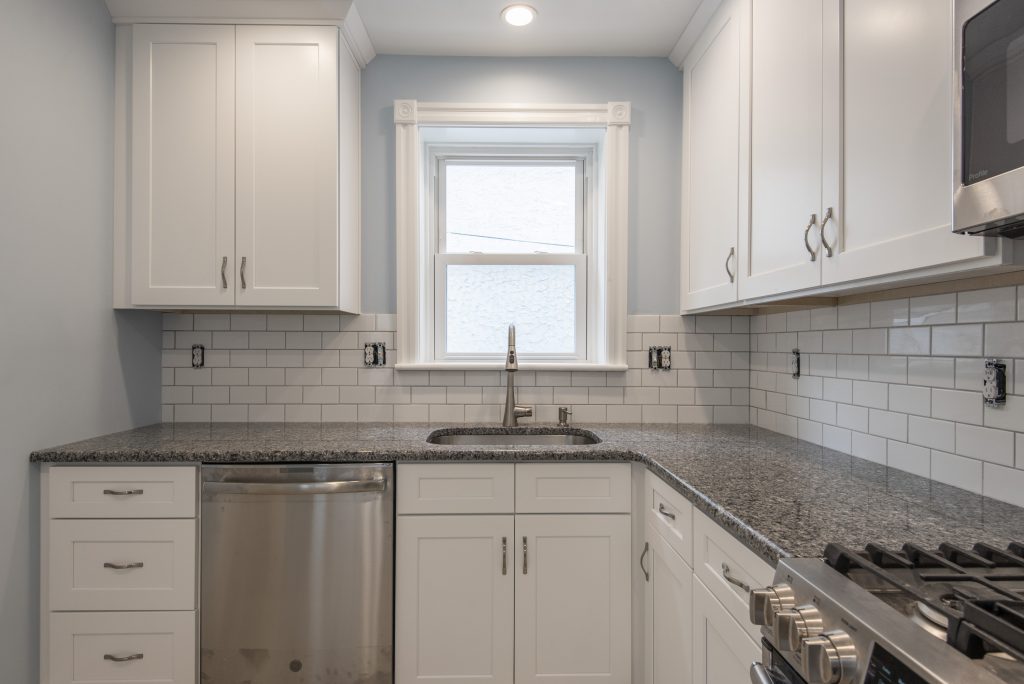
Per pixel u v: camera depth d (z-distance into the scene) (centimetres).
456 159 252
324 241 201
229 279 200
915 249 100
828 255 126
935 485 129
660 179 236
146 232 199
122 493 167
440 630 171
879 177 110
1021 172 72
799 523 101
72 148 180
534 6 201
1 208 154
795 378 195
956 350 125
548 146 251
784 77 146
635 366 235
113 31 200
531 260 249
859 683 61
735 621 108
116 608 166
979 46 79
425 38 221
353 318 230
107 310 196
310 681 169
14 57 158
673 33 218
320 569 169
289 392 229
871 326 154
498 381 231
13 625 158
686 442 187
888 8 107
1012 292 111
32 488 164
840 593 69
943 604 66
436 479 171
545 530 172
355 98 226
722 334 234
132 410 210
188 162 200
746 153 168
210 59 200
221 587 168
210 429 209
